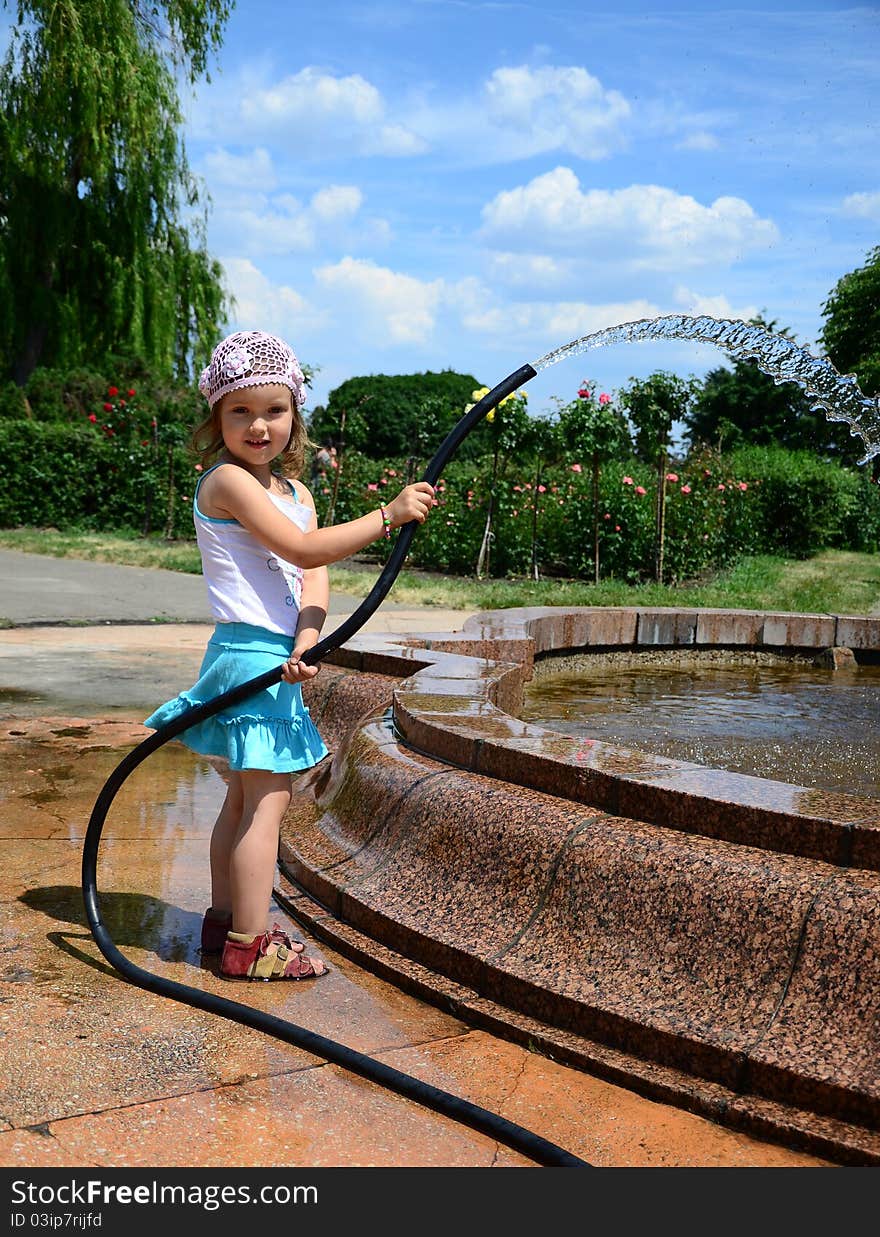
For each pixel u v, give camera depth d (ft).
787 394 107.65
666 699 19.98
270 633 8.78
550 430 46.57
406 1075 6.95
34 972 8.47
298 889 10.58
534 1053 7.56
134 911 9.87
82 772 14.83
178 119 77.71
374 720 12.64
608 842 8.16
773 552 58.85
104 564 47.29
